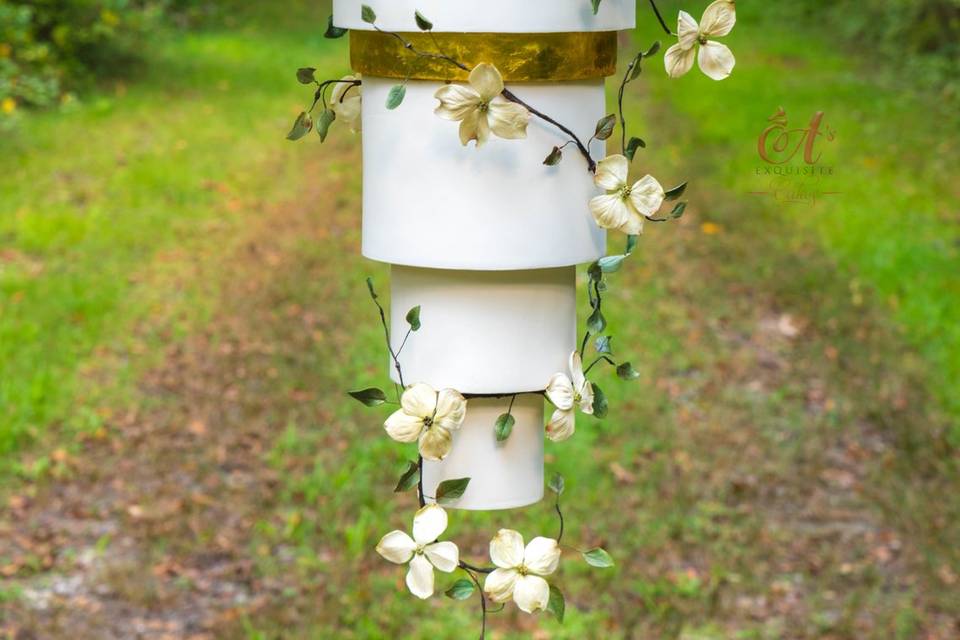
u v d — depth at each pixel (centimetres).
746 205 777
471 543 386
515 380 103
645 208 97
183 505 409
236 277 638
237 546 389
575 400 101
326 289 626
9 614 345
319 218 762
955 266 670
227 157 899
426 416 96
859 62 1232
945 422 481
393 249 100
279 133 991
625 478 438
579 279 648
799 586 373
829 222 745
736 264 680
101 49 1093
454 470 106
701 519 412
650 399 505
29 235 672
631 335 577
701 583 370
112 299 590
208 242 700
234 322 575
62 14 1034
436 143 97
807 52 1301
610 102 1062
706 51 98
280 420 477
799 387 525
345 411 487
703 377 536
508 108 92
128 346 538
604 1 96
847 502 429
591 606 358
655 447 464
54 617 345
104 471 435
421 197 98
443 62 94
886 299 625
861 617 352
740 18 1545
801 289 640
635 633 340
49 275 616
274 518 407
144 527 399
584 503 417
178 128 976
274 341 554
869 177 828
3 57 951
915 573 379
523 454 107
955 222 751
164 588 365
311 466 443
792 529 410
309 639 332
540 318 103
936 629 346
